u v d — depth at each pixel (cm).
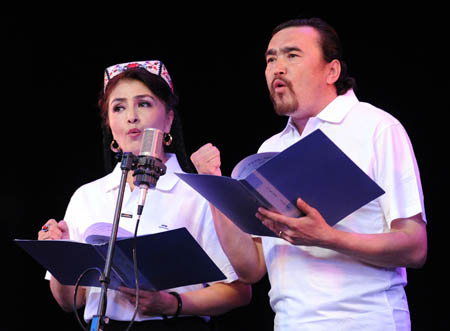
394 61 1085
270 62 670
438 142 1040
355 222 596
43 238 672
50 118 1250
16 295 1176
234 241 667
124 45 1242
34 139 1241
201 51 1223
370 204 596
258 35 1203
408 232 576
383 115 622
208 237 720
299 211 559
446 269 1006
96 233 616
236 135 1187
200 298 692
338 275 586
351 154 610
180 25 1234
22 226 1209
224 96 1203
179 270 620
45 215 1216
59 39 1252
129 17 1245
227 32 1217
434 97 1056
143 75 739
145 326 676
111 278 647
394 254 564
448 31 1067
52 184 1229
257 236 686
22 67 1252
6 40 1245
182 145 782
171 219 719
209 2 1224
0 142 1235
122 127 733
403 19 1090
